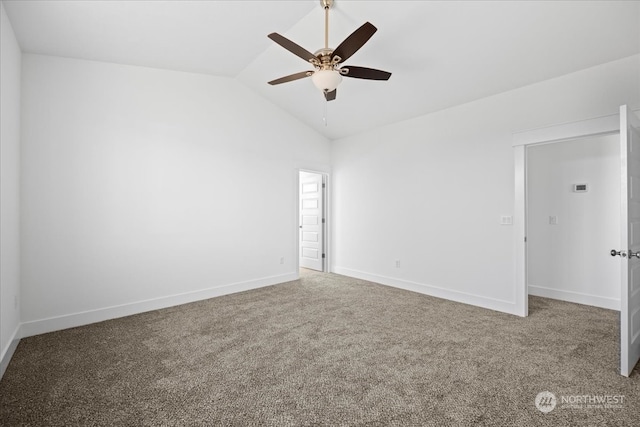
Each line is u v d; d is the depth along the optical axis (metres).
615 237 3.43
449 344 2.54
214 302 3.74
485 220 3.53
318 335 2.73
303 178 6.01
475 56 2.91
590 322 3.02
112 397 1.83
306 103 4.45
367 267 4.93
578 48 2.59
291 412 1.69
